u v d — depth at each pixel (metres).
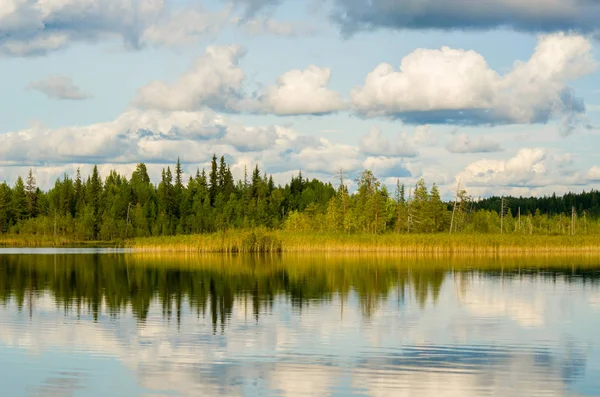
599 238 101.00
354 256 92.50
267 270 66.19
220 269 67.81
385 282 53.81
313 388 22.25
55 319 34.97
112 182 195.75
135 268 69.44
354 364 25.20
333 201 144.00
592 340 29.55
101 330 31.73
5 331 31.44
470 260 83.19
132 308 38.94
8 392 21.81
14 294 46.00
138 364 25.20
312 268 69.06
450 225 148.38
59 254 100.00
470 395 21.56
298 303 41.06
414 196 145.38
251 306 39.78
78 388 22.27
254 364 25.20
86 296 44.81
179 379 23.23
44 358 26.06
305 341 29.23
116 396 21.44
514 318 35.53
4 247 131.75
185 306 39.78
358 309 38.53
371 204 137.62
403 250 100.38
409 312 37.44
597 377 23.55
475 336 30.41
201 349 27.64
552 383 22.83
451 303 41.16
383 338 29.95
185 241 102.31
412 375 23.75
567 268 69.00
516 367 24.84
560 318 35.47
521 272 63.78
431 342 29.08
